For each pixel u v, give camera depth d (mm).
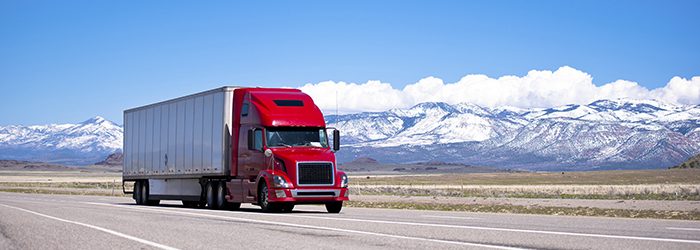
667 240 15992
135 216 26047
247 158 32562
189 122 37969
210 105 35594
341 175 30672
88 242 16281
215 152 34844
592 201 40719
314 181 30172
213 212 29734
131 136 46031
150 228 20094
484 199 45688
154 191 42344
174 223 22078
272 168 30625
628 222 22141
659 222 22172
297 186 29844
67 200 45719
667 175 177000
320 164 30375
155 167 42125
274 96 32469
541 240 16109
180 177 38844
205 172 35875
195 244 15766
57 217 25203
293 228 19766
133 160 45469
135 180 45406
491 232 18109
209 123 35625
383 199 48125
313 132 31797
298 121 31656
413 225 20594
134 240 16672
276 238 16922
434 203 41438
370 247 14922
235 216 26125
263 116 31641
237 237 17250
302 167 30078
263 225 20984
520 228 19406
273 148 30984
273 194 29953
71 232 18859
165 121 41062
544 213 30875
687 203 36906
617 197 48781
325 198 30203
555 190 72062
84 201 44625
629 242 15633
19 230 19484
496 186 102500
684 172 190625
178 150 39156
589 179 165875
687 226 20266
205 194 36812
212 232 18656
